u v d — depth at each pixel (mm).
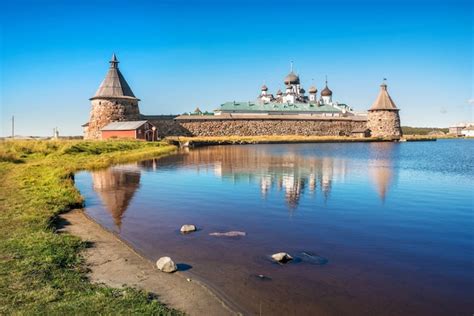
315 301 7719
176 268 9188
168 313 6762
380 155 52531
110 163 36469
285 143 86625
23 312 6441
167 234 12570
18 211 13703
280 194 20453
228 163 37469
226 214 15719
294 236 12492
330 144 86375
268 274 9086
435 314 7289
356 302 7723
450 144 94375
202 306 7328
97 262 9500
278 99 145750
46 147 42469
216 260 10023
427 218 15195
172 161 39406
